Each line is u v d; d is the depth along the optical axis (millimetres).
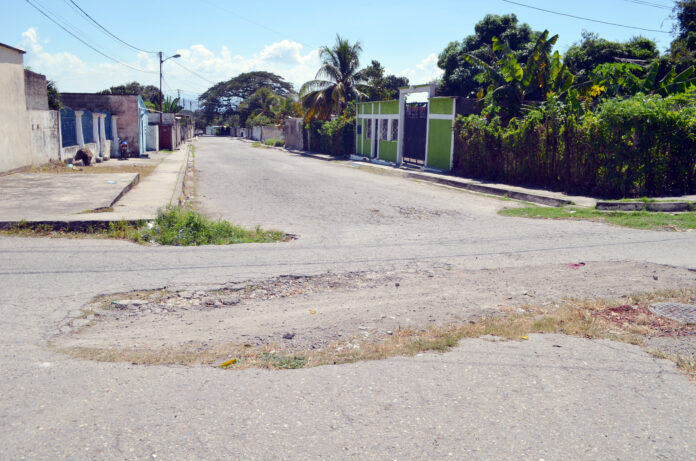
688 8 23812
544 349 4117
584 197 13633
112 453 2635
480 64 19766
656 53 25703
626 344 4230
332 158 32781
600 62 25328
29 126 16953
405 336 4441
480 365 3809
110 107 29281
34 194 11398
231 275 6141
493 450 2742
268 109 85188
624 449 2766
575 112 15578
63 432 2809
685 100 13727
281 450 2707
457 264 6922
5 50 15109
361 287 5898
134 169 20734
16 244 7340
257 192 15242
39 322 4473
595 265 6766
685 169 12820
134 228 8547
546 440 2842
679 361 3881
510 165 17453
